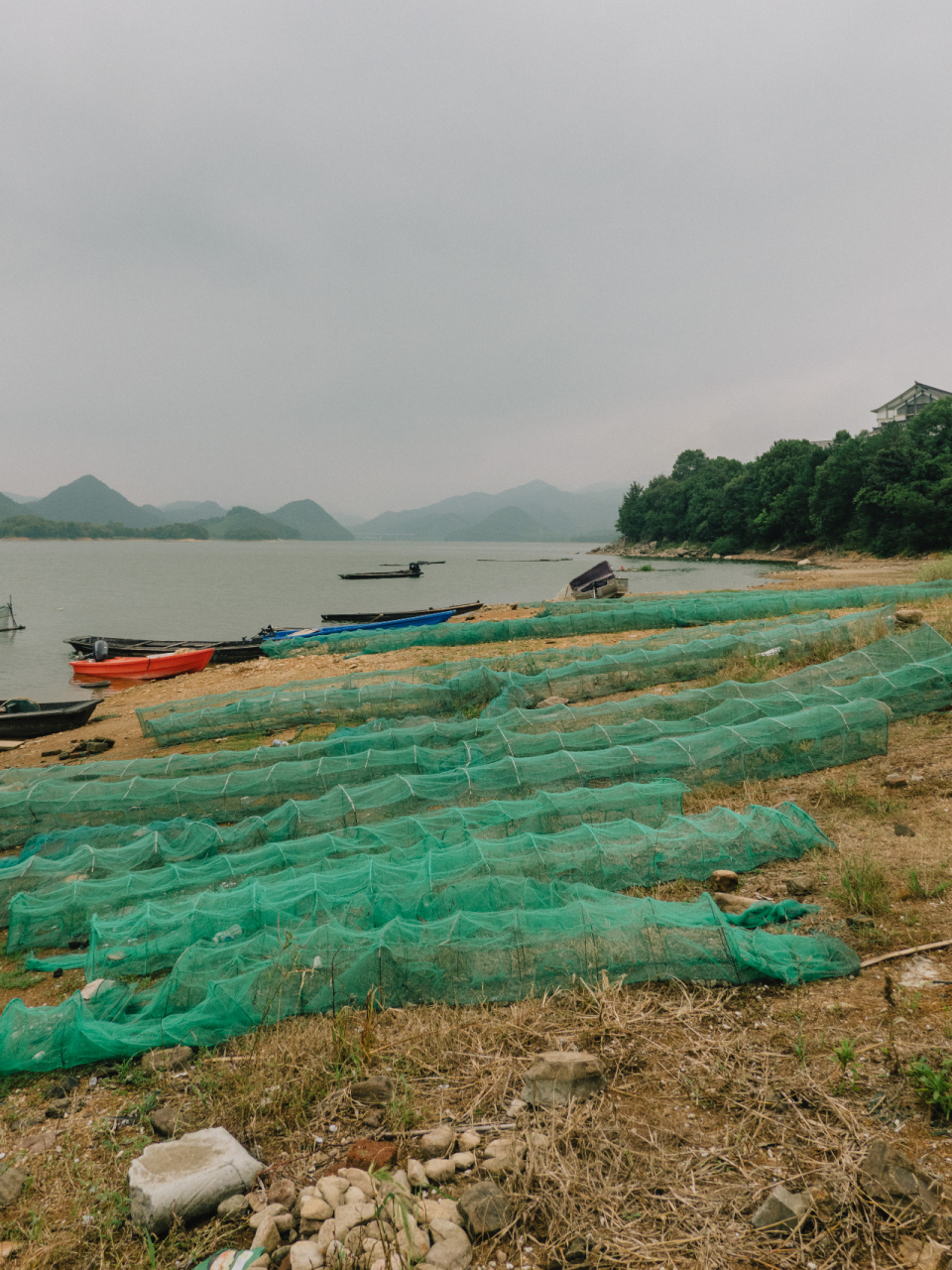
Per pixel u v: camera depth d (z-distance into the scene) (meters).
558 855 8.49
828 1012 5.75
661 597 34.34
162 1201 4.37
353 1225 4.07
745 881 8.20
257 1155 4.89
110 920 8.49
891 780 9.82
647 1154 4.54
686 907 7.12
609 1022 5.87
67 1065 6.22
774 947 6.46
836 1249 3.81
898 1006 5.65
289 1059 5.81
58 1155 5.16
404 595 70.38
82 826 12.73
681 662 17.62
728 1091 5.04
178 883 9.29
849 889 7.36
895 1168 4.07
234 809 12.86
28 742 21.08
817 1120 4.68
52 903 9.22
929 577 30.62
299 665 25.97
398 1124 5.02
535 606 37.94
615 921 6.81
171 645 36.56
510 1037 5.84
